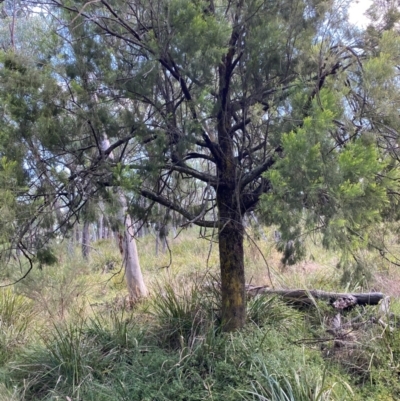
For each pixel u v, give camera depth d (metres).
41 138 3.31
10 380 4.00
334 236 2.54
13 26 5.07
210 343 3.94
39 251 3.56
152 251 12.61
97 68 3.78
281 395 3.11
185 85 3.63
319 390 3.23
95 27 3.80
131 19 3.80
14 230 3.09
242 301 4.29
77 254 7.84
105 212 3.57
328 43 3.20
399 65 3.07
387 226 4.00
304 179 2.57
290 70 3.63
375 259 4.80
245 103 3.86
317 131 2.62
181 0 3.29
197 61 3.37
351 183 2.54
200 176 4.04
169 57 3.46
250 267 7.22
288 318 4.82
